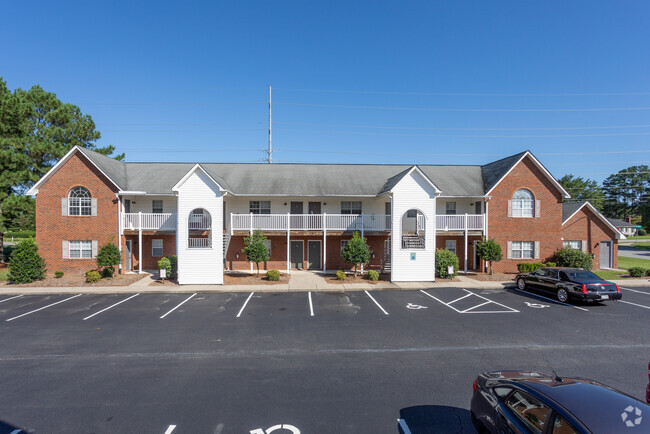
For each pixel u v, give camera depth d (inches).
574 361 354.0
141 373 323.0
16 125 999.0
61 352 375.6
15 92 1083.9
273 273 794.2
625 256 1593.3
